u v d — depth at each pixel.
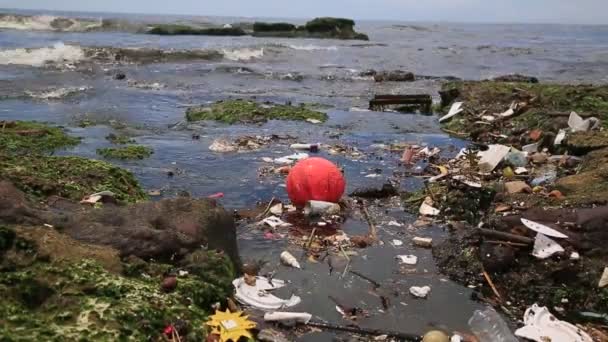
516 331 4.82
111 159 10.02
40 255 4.26
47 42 31.84
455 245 6.32
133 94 17.89
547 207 6.50
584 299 5.36
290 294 5.34
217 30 51.12
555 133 11.76
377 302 5.30
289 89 21.36
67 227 4.95
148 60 27.12
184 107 16.27
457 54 41.25
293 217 7.43
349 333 4.75
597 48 56.22
